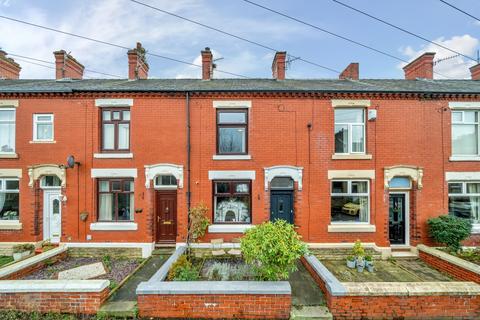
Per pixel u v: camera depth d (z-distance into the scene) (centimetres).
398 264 1050
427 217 1159
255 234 726
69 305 663
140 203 1152
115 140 1182
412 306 663
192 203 1150
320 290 771
